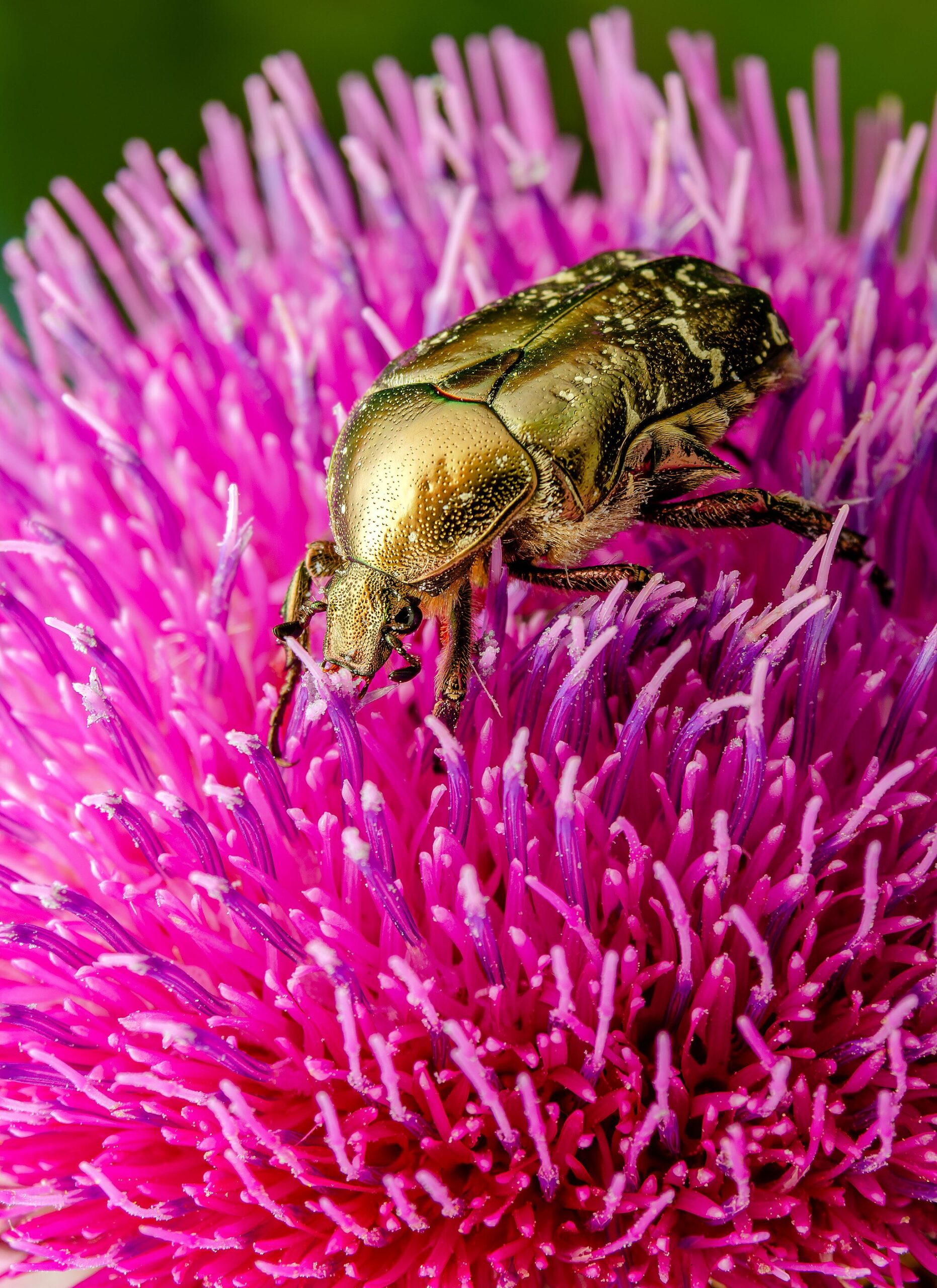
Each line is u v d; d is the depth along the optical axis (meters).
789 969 0.07
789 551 0.08
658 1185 0.07
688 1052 0.07
